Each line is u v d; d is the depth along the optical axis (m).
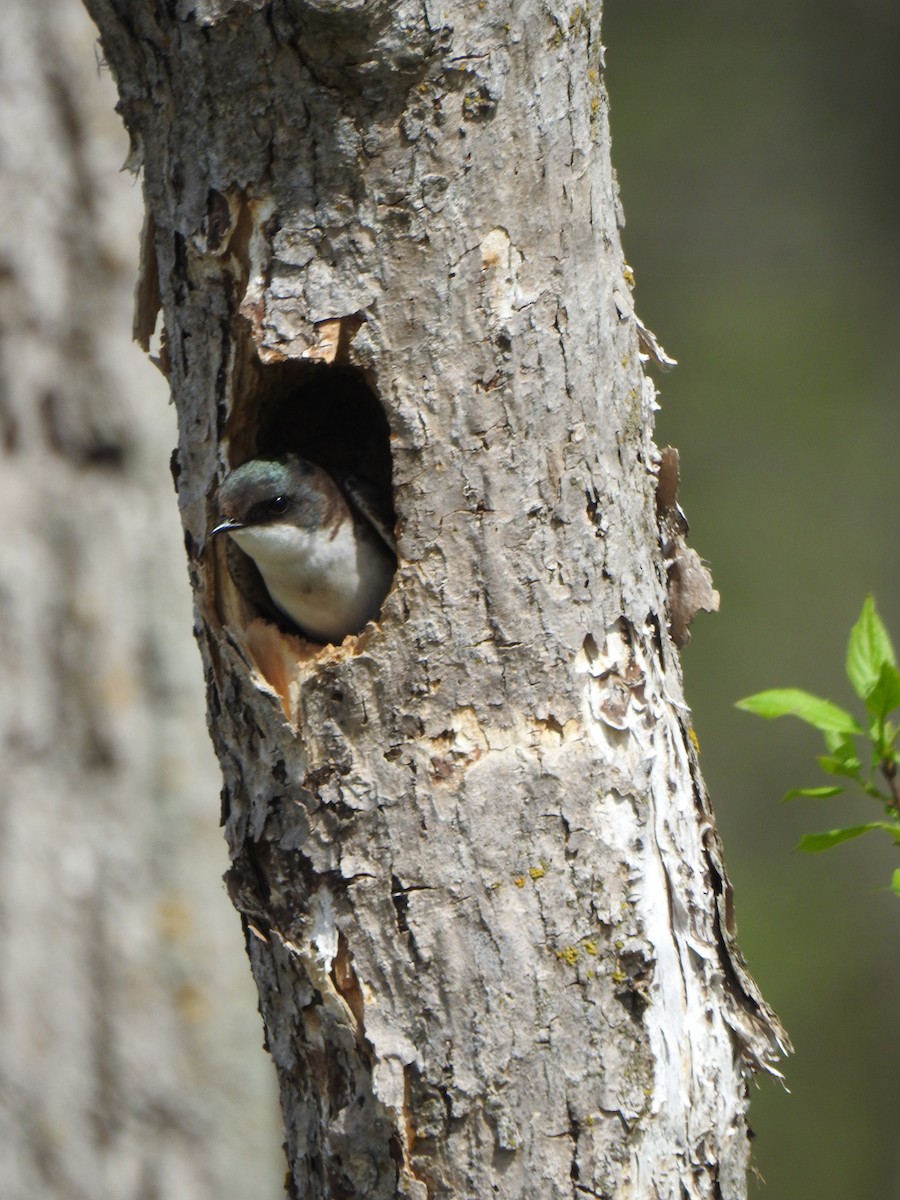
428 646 7.40
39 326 13.02
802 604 22.92
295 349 7.38
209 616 7.83
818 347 23.62
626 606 7.68
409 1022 7.29
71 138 12.98
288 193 7.33
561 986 7.28
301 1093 7.68
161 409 13.06
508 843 7.32
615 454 7.78
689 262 23.94
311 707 7.47
